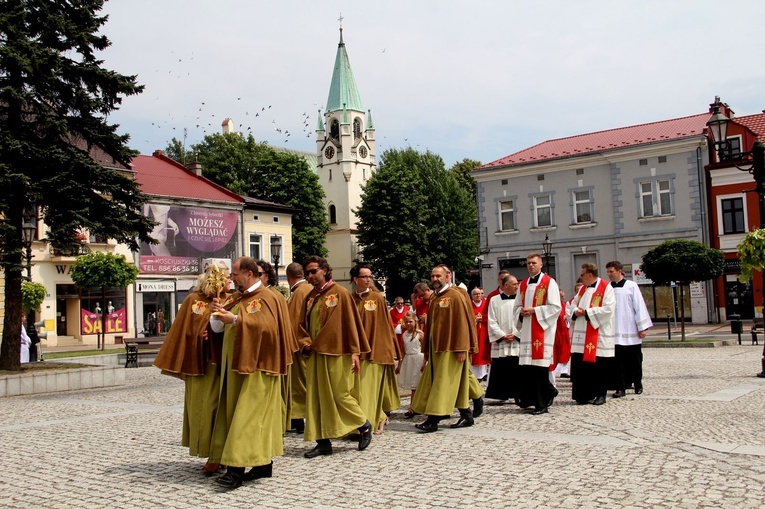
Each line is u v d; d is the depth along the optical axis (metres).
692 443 7.93
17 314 17.84
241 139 64.50
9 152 17.12
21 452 8.86
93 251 36.75
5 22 17.06
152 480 7.12
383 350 9.33
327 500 6.14
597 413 10.55
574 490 6.11
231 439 6.69
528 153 45.12
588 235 41.31
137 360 26.00
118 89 19.02
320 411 8.18
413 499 6.04
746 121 41.12
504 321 11.66
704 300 37.72
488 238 44.44
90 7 19.05
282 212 51.09
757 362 18.14
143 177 45.19
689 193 38.41
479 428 9.64
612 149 40.12
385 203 57.97
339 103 90.44
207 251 44.94
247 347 6.80
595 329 11.62
